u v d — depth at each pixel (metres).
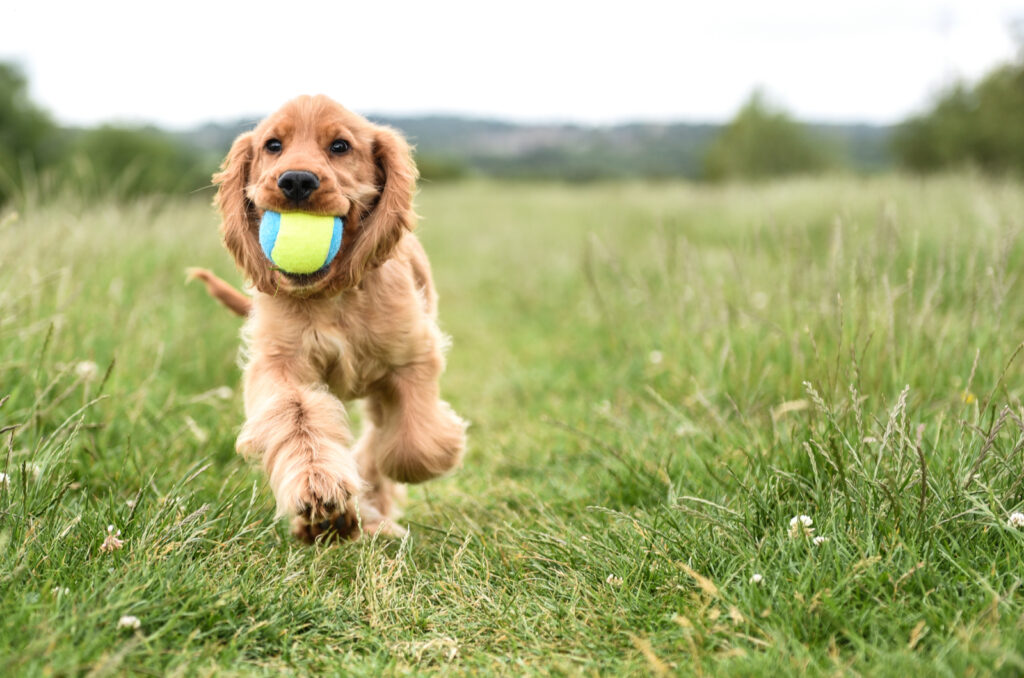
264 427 1.13
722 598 1.00
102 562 1.03
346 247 1.16
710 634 0.97
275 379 1.16
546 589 1.09
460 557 1.16
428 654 1.01
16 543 1.04
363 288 1.19
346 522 1.14
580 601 1.06
